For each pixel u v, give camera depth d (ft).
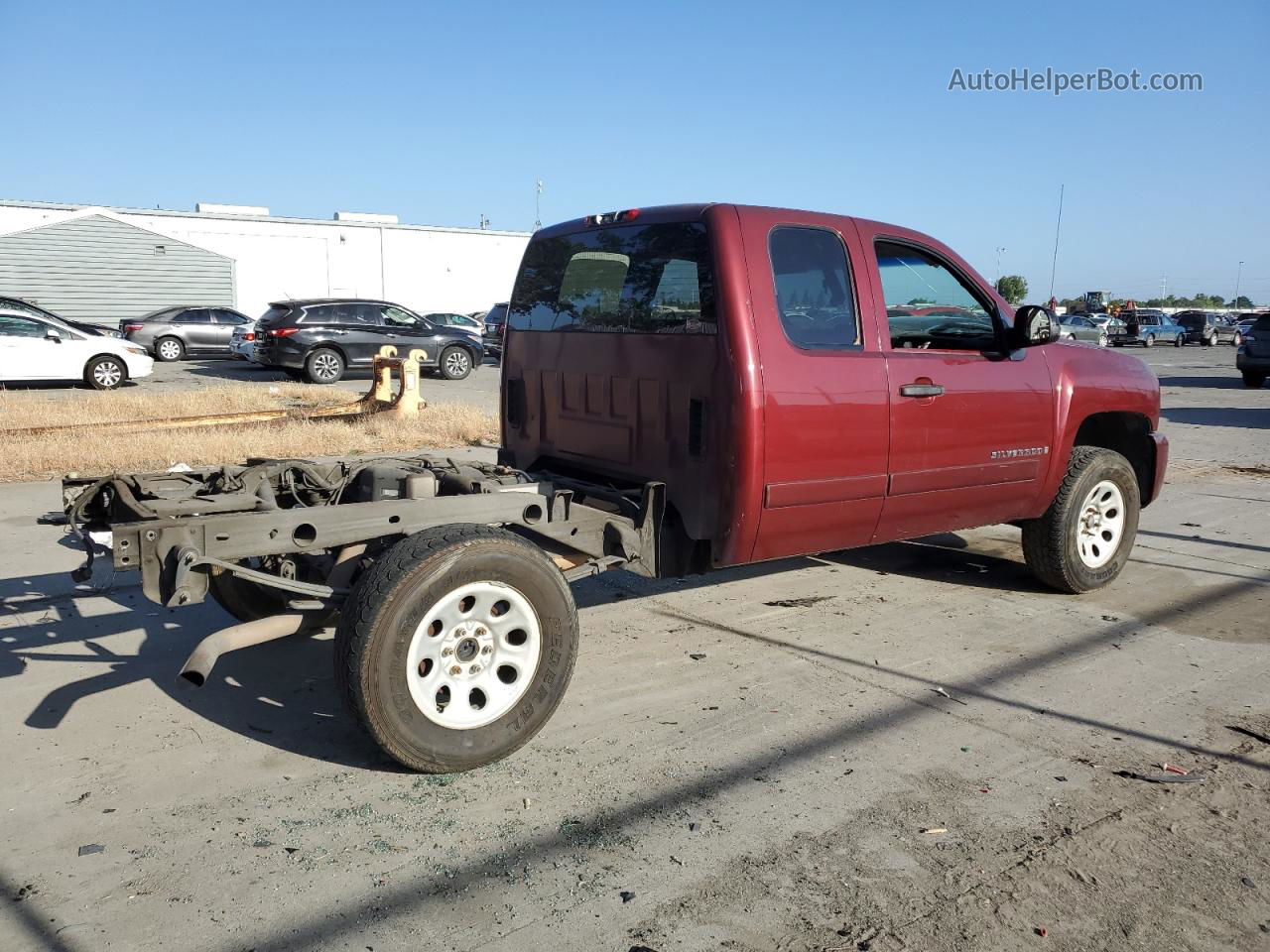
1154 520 26.94
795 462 14.07
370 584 10.91
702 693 14.28
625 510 14.47
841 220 15.06
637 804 11.03
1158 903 9.29
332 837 10.27
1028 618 18.03
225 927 8.75
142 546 10.60
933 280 16.80
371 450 35.94
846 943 8.65
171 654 15.47
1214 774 11.95
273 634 11.67
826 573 21.07
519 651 11.83
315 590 11.68
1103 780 11.73
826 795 11.28
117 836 10.21
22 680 14.30
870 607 18.62
